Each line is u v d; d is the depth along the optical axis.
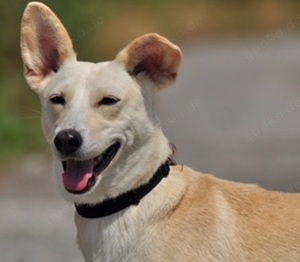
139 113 8.33
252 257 8.30
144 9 36.97
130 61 8.41
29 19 8.78
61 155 8.09
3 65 23.25
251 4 44.66
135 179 8.26
